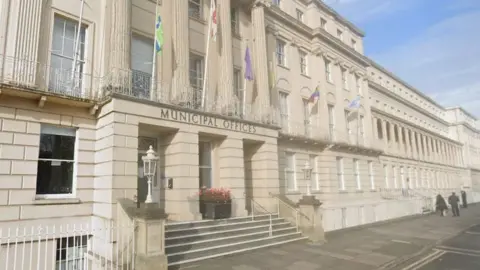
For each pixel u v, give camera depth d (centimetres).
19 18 969
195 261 968
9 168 911
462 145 6125
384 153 3130
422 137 4472
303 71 2264
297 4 2330
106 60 1141
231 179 1387
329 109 2372
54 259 949
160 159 1295
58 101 1011
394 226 2155
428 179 4244
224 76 1541
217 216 1261
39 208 954
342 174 2319
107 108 1057
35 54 988
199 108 1382
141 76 1268
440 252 1302
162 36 1210
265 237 1260
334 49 2506
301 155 1988
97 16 1178
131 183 1038
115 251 929
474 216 2825
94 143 1103
